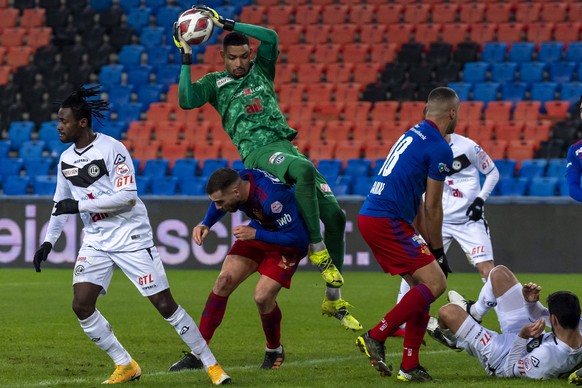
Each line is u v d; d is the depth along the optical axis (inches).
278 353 1106.1
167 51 3474.4
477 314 1072.2
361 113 3157.0
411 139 977.5
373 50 3385.8
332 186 2778.1
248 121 1200.8
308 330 1433.3
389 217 968.3
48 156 3120.1
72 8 3619.6
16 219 2512.3
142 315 1609.3
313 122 3090.6
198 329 1033.5
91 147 957.2
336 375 1031.0
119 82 3376.0
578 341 939.3
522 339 964.0
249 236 1011.3
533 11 3425.2
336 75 3331.7
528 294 1020.5
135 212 964.6
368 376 1023.0
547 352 945.5
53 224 992.9
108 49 3457.2
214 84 1212.5
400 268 970.7
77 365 1109.7
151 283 955.3
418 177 965.8
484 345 991.0
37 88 3329.2
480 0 3489.2
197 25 1156.5
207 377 1008.9
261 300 1055.6
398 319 952.3
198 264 2450.8
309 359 1167.0
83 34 3516.2
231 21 1188.5
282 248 1053.2
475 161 1478.8
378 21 3523.6
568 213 2310.5
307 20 3548.2
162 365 1119.0
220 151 3046.3
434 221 970.7
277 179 1035.3
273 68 1231.5
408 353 975.6
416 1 3540.8
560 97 3144.7
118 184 946.7
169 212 2463.1
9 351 1216.2
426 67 3275.1
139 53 3449.8
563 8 3412.9
